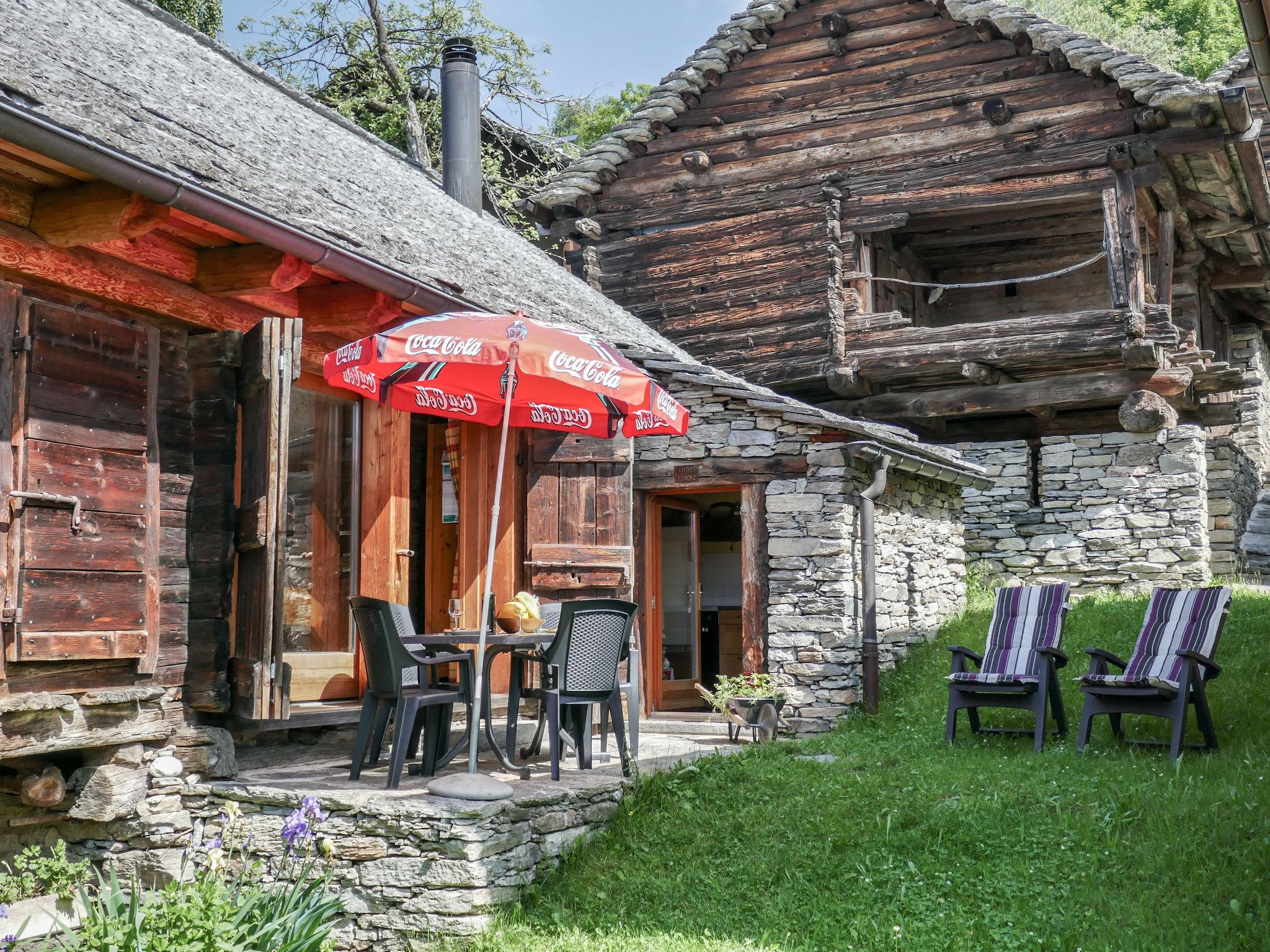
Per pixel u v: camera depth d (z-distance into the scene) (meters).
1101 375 13.58
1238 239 14.91
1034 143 13.44
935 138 14.07
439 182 14.16
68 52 6.38
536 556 9.66
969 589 13.54
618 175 16.02
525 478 9.84
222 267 6.72
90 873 6.28
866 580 10.07
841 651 9.93
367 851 5.74
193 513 6.72
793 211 14.79
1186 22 31.08
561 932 5.40
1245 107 11.62
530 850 5.93
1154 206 13.84
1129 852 5.55
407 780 6.48
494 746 6.91
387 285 7.11
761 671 10.26
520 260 12.06
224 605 6.61
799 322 14.55
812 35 14.89
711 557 13.55
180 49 9.88
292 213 6.46
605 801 6.64
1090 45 12.93
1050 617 8.49
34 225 5.83
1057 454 13.78
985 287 17.19
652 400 6.90
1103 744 7.75
